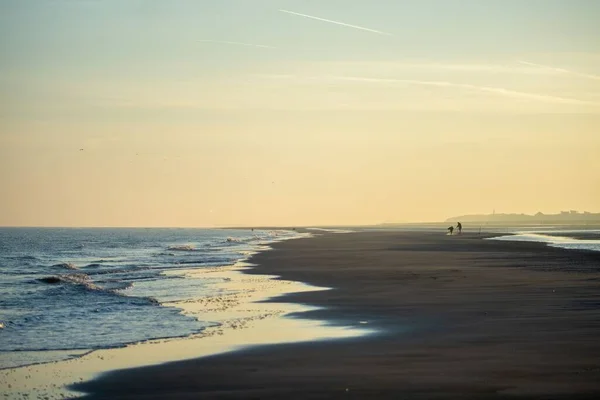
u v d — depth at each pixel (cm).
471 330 1803
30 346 1758
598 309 2173
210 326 2022
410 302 2455
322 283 3278
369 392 1190
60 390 1288
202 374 1376
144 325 2078
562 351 1494
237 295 2845
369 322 2002
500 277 3378
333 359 1480
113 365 1500
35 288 3425
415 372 1327
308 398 1166
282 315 2208
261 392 1216
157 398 1202
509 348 1540
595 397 1120
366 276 3603
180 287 3256
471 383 1226
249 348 1638
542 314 2078
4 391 1291
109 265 5206
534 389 1173
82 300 2792
